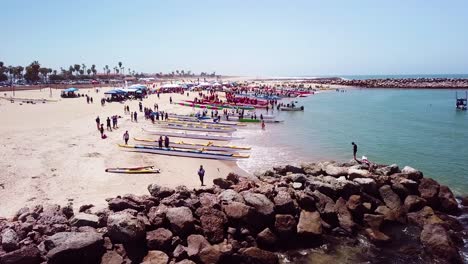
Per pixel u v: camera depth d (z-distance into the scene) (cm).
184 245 1664
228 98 8631
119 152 3319
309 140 4334
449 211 2223
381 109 7819
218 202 1916
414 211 2164
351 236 1925
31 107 6706
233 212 1833
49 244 1462
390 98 10631
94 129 4416
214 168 3002
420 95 11625
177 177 2659
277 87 14125
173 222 1700
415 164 3278
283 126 5453
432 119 6228
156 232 1656
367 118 6369
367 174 2395
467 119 6209
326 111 7456
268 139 4384
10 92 10981
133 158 3148
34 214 1714
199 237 1686
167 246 1627
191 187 2386
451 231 1934
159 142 3488
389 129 5172
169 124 5084
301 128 5262
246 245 1761
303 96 11312
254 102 8188
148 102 7825
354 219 2045
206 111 6681
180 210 1752
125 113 5994
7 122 4728
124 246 1585
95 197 2112
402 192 2248
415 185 2302
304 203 1998
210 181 2591
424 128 5269
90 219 1661
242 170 2970
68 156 3017
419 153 3691
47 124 4647
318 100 10188
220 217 1809
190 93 10369
